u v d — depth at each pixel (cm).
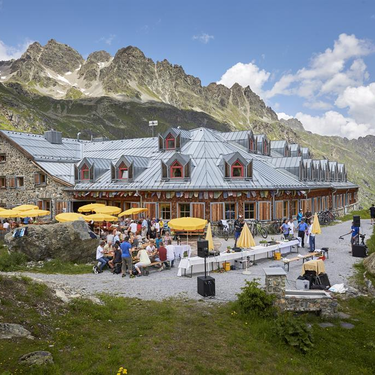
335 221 4172
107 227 3059
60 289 1286
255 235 3075
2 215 2856
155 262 1914
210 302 1377
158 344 984
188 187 3092
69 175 3847
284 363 959
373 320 1271
